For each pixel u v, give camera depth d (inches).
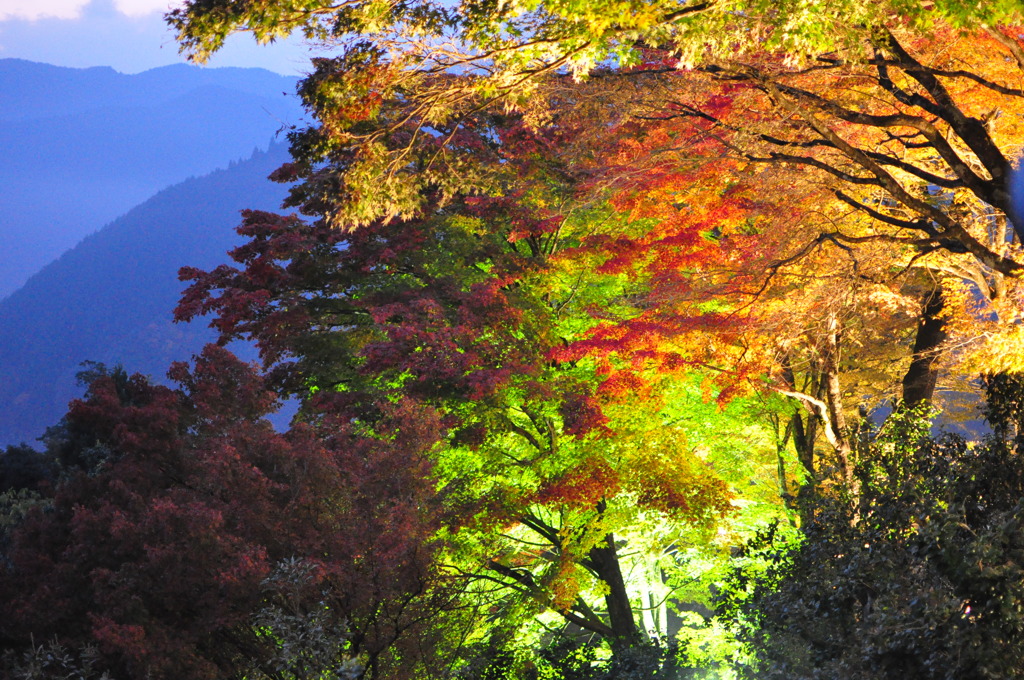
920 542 297.3
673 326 561.9
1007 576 259.0
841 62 391.5
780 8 318.7
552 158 657.0
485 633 660.1
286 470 466.9
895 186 402.9
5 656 399.5
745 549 403.2
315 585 414.9
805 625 333.7
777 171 485.1
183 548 415.8
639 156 582.9
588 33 323.0
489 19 347.6
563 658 604.7
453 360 576.7
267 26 354.9
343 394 633.0
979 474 309.4
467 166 535.2
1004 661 256.2
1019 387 324.5
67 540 472.4
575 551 623.2
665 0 323.6
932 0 346.6
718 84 491.2
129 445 503.8
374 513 460.8
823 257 549.3
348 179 443.8
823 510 356.2
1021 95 365.1
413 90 460.4
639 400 592.4
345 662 365.7
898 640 279.0
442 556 542.0
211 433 527.5
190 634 410.0
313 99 409.7
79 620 434.9
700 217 584.1
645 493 573.3
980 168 521.7
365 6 362.6
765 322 545.0
